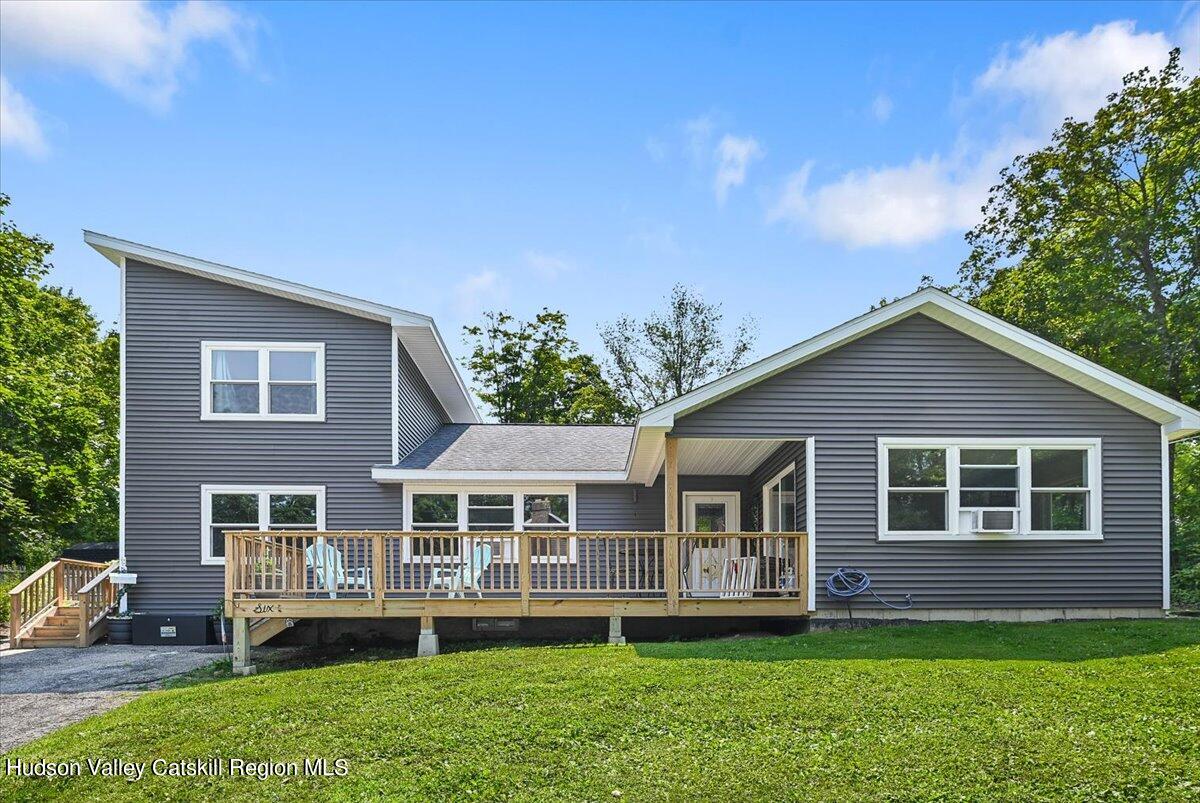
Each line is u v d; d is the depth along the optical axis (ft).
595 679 28.99
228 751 23.32
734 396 40.57
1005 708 24.49
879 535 40.40
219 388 52.70
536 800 19.56
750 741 22.62
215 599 51.01
